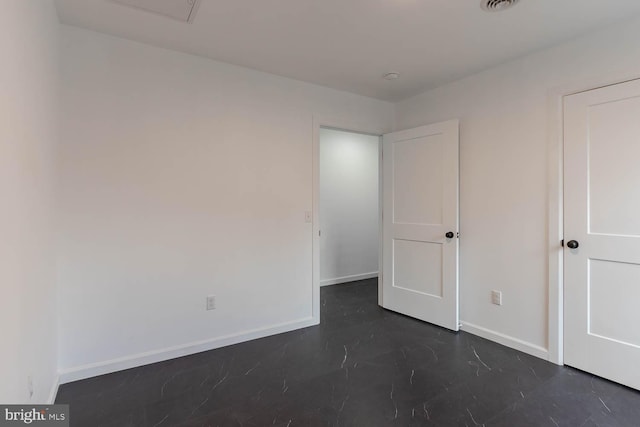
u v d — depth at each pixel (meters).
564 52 2.42
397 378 2.29
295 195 3.18
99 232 2.32
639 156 2.10
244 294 2.92
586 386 2.17
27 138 1.44
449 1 1.93
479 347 2.79
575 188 2.38
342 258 5.22
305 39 2.39
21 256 1.36
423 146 3.37
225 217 2.81
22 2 1.38
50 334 1.94
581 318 2.36
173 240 2.59
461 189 3.13
